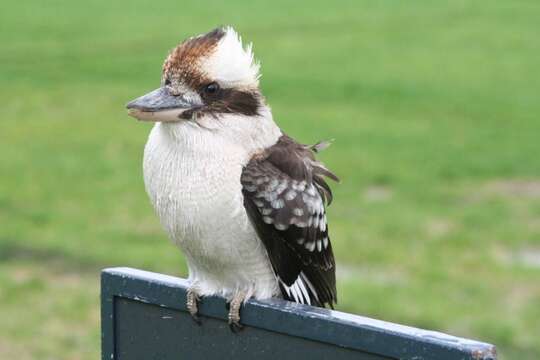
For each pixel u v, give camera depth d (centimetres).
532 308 1269
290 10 4672
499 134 2461
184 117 490
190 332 473
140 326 482
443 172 2073
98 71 3350
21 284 1352
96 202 1841
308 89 3061
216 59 498
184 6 4778
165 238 1592
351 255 1494
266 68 3394
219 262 503
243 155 501
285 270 526
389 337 389
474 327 1207
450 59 3556
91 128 2555
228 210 490
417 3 4847
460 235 1608
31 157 2245
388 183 1991
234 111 501
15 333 1174
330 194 565
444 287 1353
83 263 1456
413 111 2752
